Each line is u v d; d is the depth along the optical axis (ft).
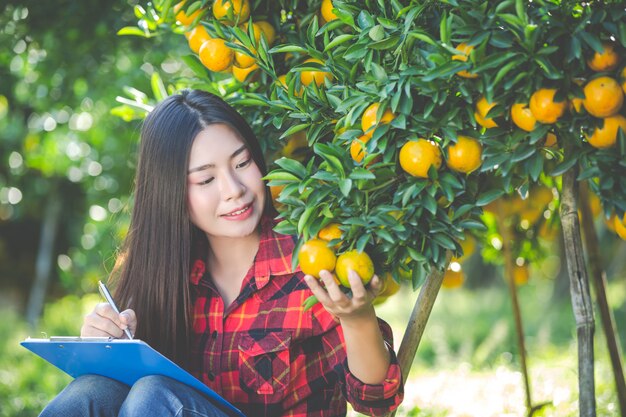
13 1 11.84
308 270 6.68
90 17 12.25
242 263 8.09
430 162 6.47
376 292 6.72
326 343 7.76
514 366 18.90
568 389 13.51
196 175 7.63
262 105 8.28
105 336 7.57
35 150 25.00
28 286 42.39
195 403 6.88
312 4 8.01
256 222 7.76
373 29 6.66
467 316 33.30
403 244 6.67
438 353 24.23
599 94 6.15
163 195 7.79
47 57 13.99
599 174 6.31
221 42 7.90
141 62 15.19
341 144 7.11
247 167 7.70
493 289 41.16
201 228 7.88
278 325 7.78
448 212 7.00
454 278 10.47
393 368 7.24
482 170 6.48
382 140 6.51
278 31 8.26
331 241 6.59
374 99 6.61
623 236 7.34
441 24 6.29
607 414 11.60
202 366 8.00
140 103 9.80
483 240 11.74
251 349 7.75
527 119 6.34
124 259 8.23
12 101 21.56
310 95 7.42
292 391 7.88
